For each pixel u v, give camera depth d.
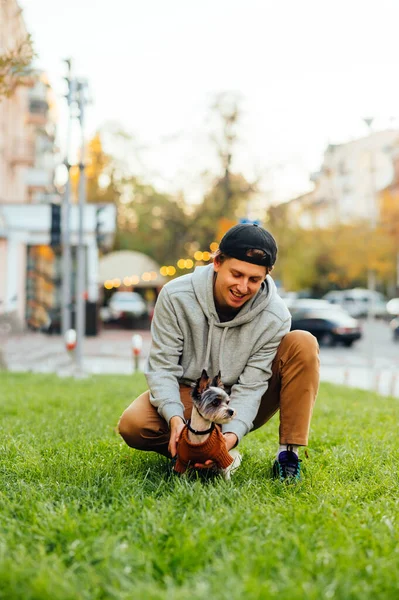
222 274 4.40
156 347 4.74
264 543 3.16
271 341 4.65
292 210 45.53
